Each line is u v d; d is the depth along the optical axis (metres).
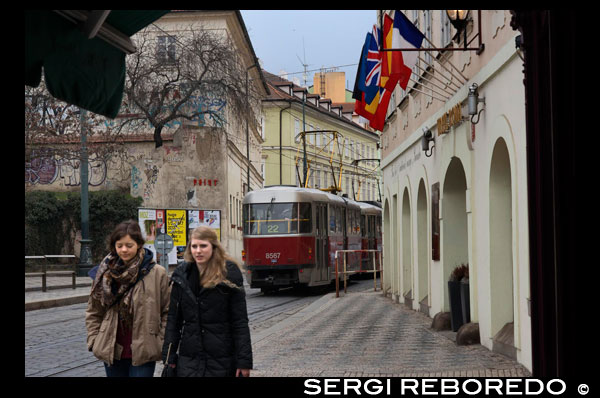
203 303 6.06
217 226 39.44
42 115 35.88
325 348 13.42
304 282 29.94
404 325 16.98
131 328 6.50
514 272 10.85
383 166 27.52
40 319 19.89
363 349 13.06
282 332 16.50
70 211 41.53
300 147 79.69
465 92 13.62
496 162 12.06
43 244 41.12
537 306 6.67
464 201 16.17
